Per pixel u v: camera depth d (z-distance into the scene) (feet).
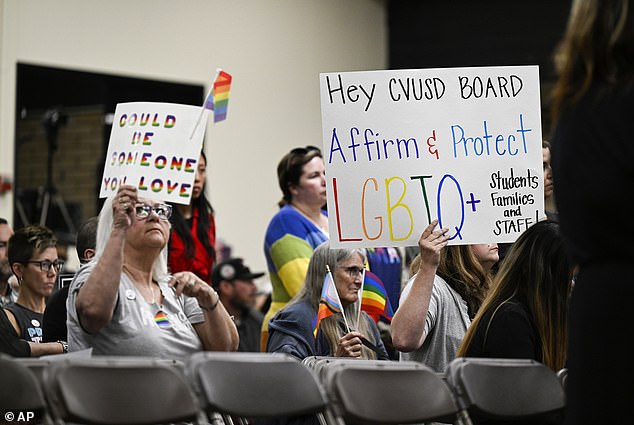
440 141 20.01
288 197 26.30
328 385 16.46
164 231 18.90
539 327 18.11
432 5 50.39
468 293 20.39
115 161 19.17
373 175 19.76
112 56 40.65
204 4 43.65
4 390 14.78
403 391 16.61
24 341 20.20
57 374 15.02
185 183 18.89
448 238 19.76
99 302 17.46
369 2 50.37
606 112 13.26
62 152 46.62
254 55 45.32
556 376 17.49
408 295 19.08
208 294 18.42
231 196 44.16
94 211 46.37
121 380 15.26
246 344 31.40
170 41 42.47
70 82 41.55
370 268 25.34
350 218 19.65
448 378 17.33
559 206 13.76
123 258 18.85
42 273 23.03
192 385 15.85
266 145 45.52
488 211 20.02
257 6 45.52
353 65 49.42
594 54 13.47
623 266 13.19
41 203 39.86
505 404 17.03
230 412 15.61
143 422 15.17
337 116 19.79
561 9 48.14
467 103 20.20
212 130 43.73
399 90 19.98
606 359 13.17
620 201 13.10
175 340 18.54
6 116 37.63
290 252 25.22
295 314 21.61
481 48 49.57
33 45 38.47
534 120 20.39
